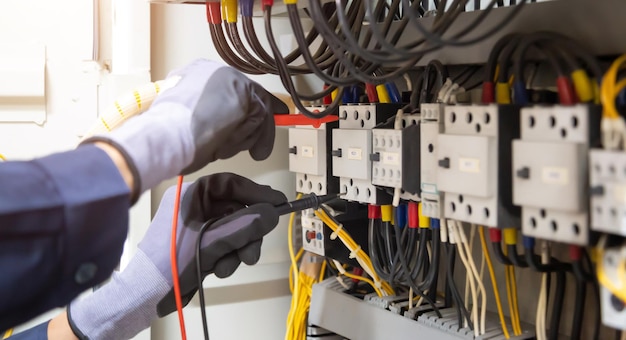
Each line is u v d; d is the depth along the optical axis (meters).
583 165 0.64
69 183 0.60
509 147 0.73
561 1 0.82
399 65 1.01
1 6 1.10
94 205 0.61
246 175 1.27
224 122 0.76
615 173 0.60
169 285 0.93
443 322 0.99
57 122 1.15
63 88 1.15
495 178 0.72
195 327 1.26
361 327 1.11
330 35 0.74
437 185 0.78
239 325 1.29
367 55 0.71
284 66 0.86
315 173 1.06
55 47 1.14
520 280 1.02
